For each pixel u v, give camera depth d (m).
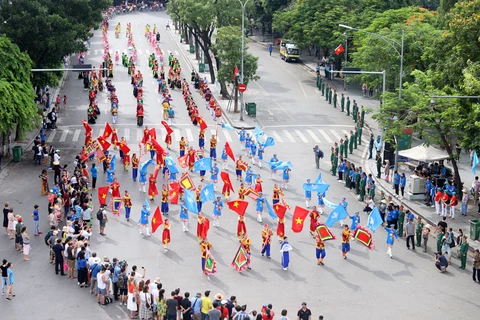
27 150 53.94
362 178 43.66
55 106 62.41
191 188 41.09
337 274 33.00
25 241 33.81
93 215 40.00
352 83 80.25
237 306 25.88
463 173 49.91
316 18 83.56
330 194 44.94
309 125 62.81
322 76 86.12
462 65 41.12
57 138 56.59
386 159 50.59
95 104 64.00
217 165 50.31
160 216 35.53
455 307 29.81
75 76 82.50
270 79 83.88
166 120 62.38
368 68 63.09
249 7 80.81
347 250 34.84
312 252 35.62
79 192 38.97
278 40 110.38
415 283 32.22
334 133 60.31
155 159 50.50
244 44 66.75
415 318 28.66
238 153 53.62
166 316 27.33
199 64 84.81
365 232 35.28
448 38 43.16
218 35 66.56
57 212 37.00
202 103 70.06
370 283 32.06
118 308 29.34
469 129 40.28
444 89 43.31
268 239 34.28
